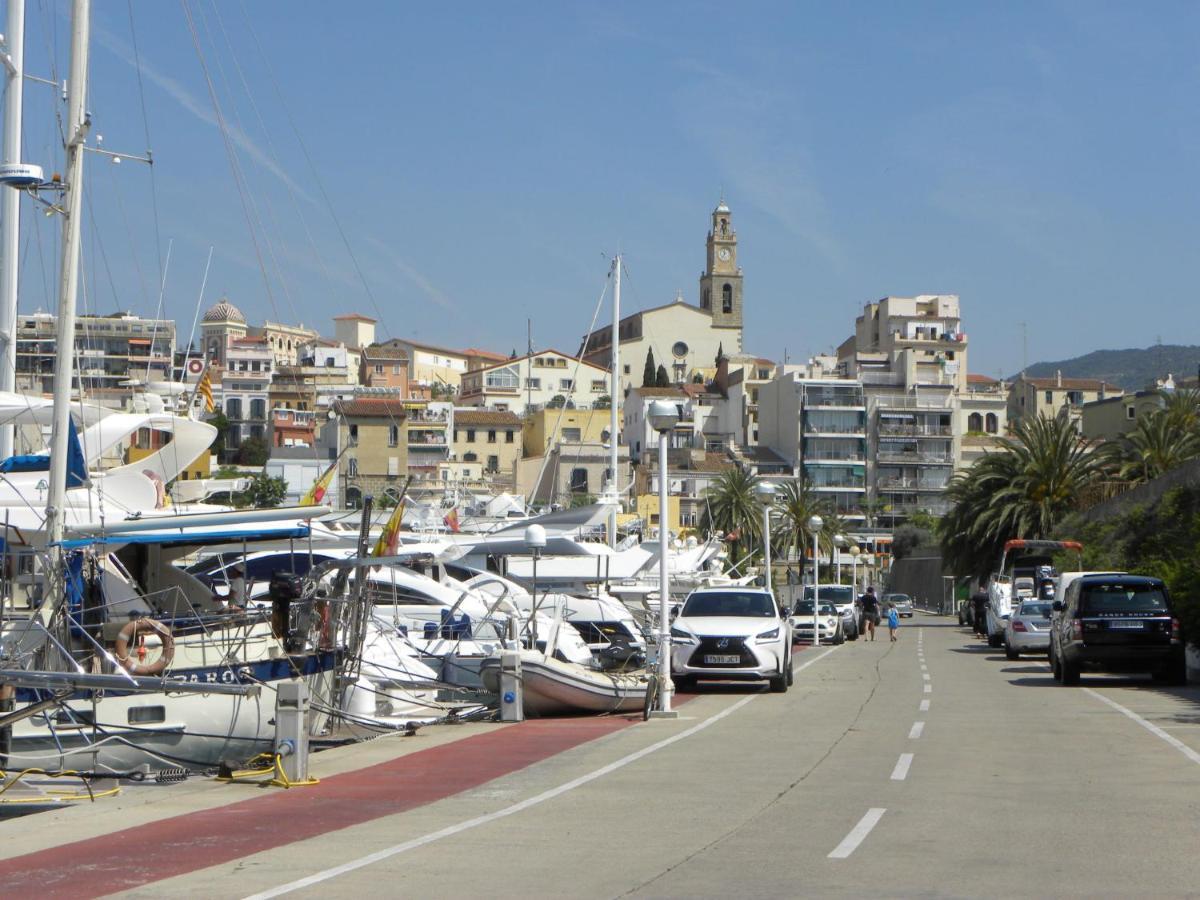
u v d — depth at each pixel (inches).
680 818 530.3
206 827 527.5
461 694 1158.3
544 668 962.7
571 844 475.2
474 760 732.7
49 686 682.8
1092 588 1244.5
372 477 3708.2
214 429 1099.3
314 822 535.8
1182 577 1539.1
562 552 1617.9
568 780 646.5
